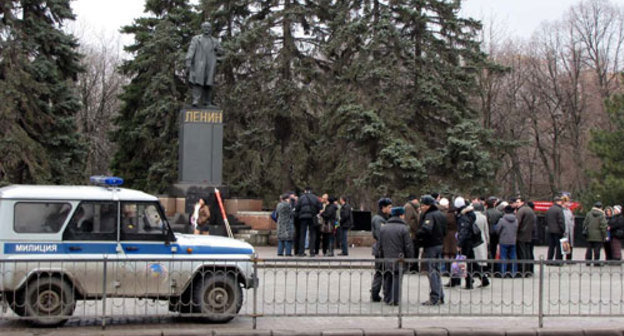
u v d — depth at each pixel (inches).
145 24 1692.9
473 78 1314.0
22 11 1375.5
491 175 1246.3
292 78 1476.4
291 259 435.8
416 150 1227.2
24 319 412.2
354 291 510.9
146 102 1610.5
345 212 924.0
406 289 505.0
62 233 431.5
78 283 425.7
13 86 1258.0
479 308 494.3
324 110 1414.9
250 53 1430.9
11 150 1227.9
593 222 868.0
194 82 1105.4
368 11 1288.1
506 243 727.7
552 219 845.2
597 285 595.8
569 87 2142.0
